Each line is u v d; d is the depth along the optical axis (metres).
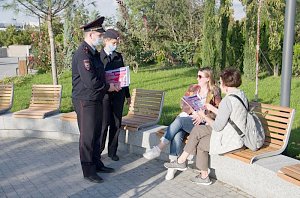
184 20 26.22
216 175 4.63
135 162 5.45
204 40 13.80
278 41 13.61
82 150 4.72
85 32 4.55
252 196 4.14
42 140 6.72
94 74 4.43
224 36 13.81
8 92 7.41
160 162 5.42
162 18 26.41
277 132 4.35
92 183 4.71
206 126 4.55
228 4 13.53
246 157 4.05
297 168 3.71
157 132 5.28
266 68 14.94
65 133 6.64
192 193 4.33
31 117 6.79
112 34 5.12
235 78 4.21
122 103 5.32
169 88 11.59
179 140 4.80
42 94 7.29
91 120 4.62
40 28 19.23
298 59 13.88
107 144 5.86
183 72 15.97
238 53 15.30
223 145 4.20
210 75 4.88
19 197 4.36
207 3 13.70
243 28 14.90
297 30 15.05
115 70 4.95
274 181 3.82
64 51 18.39
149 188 4.52
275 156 4.22
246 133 4.16
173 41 23.78
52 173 5.10
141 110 6.15
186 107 4.93
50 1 9.19
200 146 4.49
